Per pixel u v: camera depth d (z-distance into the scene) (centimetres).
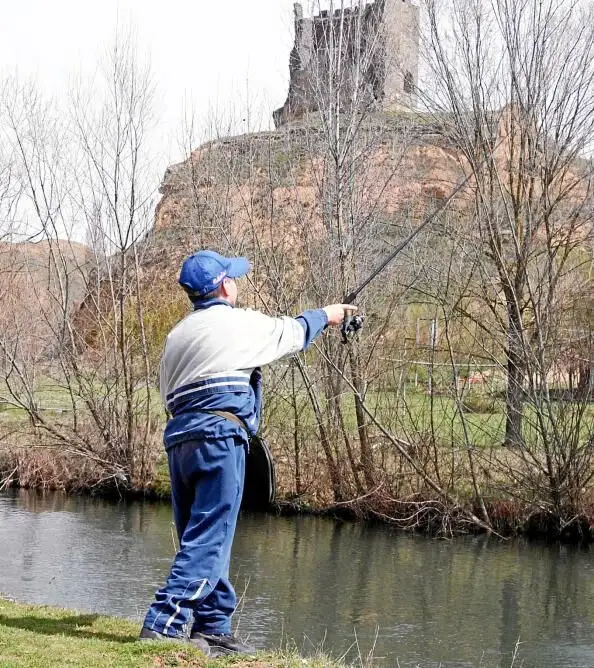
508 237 1703
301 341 490
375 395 1684
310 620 1071
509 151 1705
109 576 1232
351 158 1778
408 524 1609
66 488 1925
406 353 1678
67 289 1989
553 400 1585
